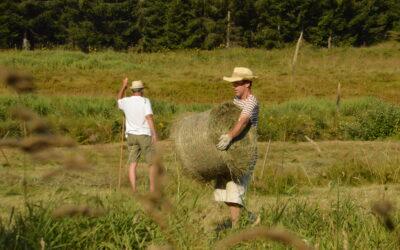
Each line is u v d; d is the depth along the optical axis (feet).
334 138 67.72
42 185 21.62
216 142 20.31
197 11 187.73
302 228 18.81
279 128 65.92
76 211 10.10
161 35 191.42
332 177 37.91
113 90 97.50
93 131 59.41
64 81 101.09
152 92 97.96
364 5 189.37
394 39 184.34
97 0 188.24
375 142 62.75
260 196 27.61
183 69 122.72
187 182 21.18
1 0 181.06
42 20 185.98
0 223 14.94
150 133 32.27
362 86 109.40
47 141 6.08
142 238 16.44
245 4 188.24
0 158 40.91
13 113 6.04
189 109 76.38
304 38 188.03
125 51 193.77
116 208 17.28
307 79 113.60
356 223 18.42
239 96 21.08
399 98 101.76
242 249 14.12
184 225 15.52
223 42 188.14
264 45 188.34
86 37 188.44
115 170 34.01
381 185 34.86
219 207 20.84
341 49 157.48
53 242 14.78
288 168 42.16
